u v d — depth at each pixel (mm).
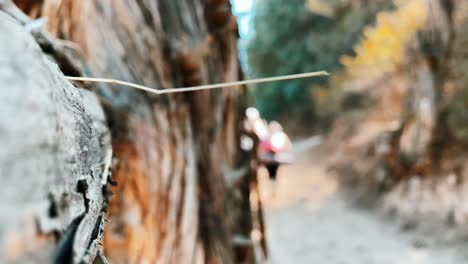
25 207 446
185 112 2498
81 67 1613
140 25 2160
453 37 8273
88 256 690
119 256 1934
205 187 2738
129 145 1948
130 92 1988
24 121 478
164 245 2139
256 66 21672
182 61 2508
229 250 2969
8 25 601
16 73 516
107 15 1944
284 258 7188
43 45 1310
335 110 17328
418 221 7703
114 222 1929
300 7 20094
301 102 20016
